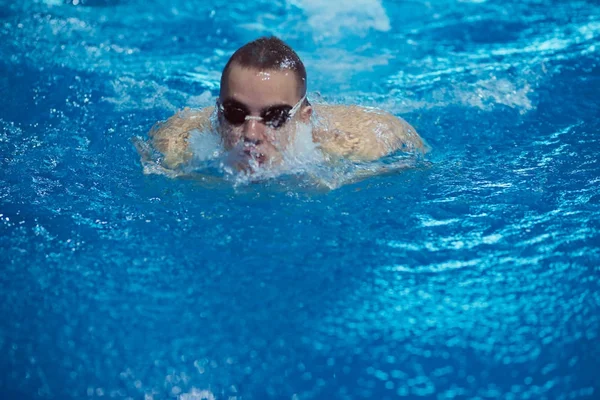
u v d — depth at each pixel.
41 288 5.94
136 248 6.46
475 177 7.68
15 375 5.09
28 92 9.77
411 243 6.56
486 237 6.64
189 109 8.64
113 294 5.89
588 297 5.85
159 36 12.31
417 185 7.48
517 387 5.01
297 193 7.29
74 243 6.50
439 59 11.37
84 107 9.41
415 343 5.43
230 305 5.79
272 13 13.52
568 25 12.66
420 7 13.72
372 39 12.32
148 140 8.39
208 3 13.91
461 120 9.16
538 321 5.61
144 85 10.23
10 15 12.78
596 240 6.56
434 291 5.96
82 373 5.12
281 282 6.05
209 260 6.32
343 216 6.95
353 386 5.04
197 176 7.58
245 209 7.04
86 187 7.41
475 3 13.89
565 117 9.15
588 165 7.88
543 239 6.59
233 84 7.07
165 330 5.52
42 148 8.20
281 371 5.17
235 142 7.27
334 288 5.99
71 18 12.82
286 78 7.10
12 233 6.60
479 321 5.62
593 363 5.18
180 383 5.05
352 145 7.85
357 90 10.20
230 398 4.94
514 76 10.41
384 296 5.89
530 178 7.64
